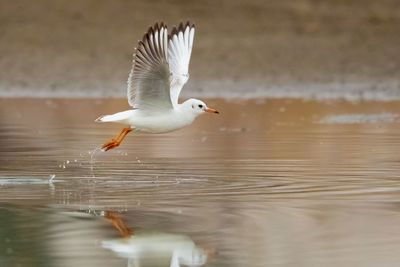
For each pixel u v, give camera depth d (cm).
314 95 2644
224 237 1100
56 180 1454
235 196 1317
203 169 1541
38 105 2492
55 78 2806
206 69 2869
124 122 1380
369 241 1075
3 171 1530
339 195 1318
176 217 1194
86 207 1251
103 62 2905
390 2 3297
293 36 3092
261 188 1373
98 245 1073
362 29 3148
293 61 2925
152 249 1059
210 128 2108
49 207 1255
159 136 1989
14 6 3184
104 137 1959
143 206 1255
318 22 3192
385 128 2058
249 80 2788
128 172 1521
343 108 2405
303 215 1198
